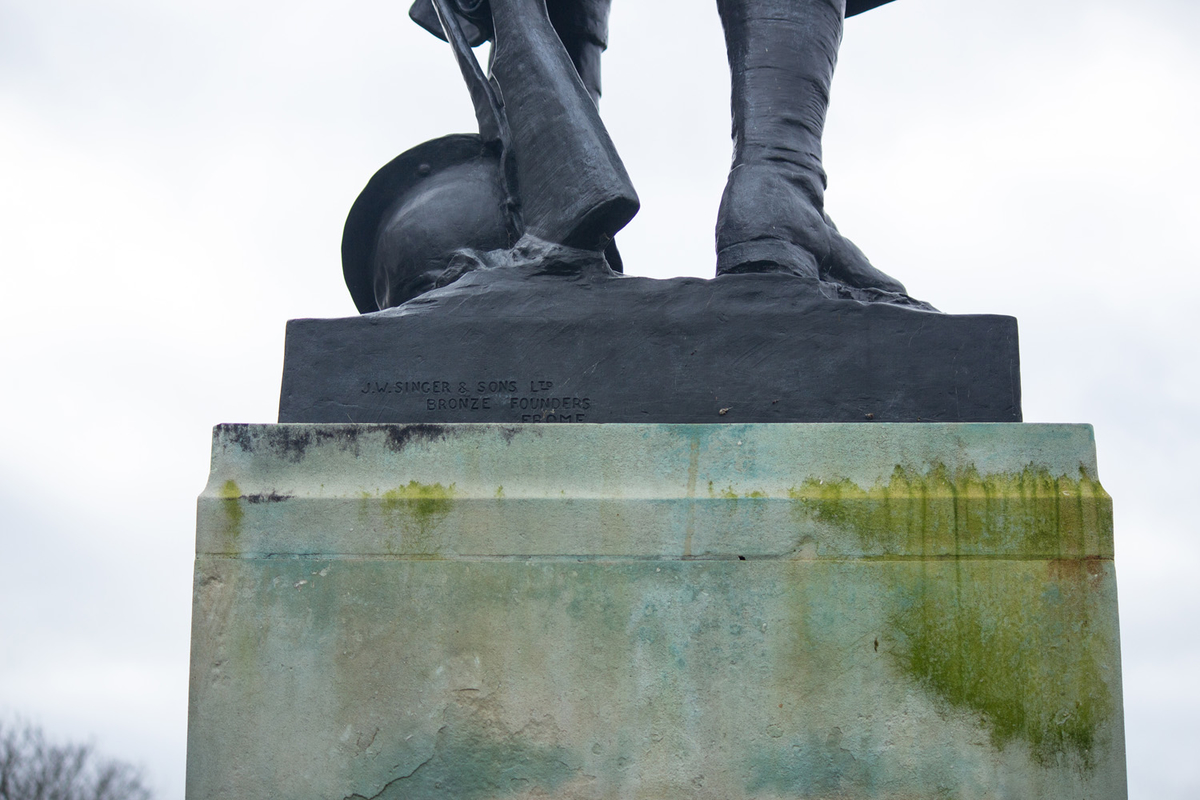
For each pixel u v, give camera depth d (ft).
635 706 9.32
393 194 12.50
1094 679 9.36
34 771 45.24
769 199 11.21
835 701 9.31
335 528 9.68
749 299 10.53
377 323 10.59
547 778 9.25
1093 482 9.71
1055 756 9.24
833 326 10.46
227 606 9.59
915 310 10.50
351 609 9.53
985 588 9.47
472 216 11.89
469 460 9.80
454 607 9.50
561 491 9.70
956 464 9.74
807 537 9.55
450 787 9.27
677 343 10.47
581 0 13.79
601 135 11.23
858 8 14.49
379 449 9.87
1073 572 9.50
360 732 9.37
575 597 9.48
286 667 9.48
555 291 10.64
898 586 9.47
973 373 10.37
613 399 10.39
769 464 9.75
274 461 9.89
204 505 9.77
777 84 11.79
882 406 10.31
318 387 10.51
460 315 10.59
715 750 9.25
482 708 9.36
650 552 9.54
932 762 9.23
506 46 11.79
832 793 9.20
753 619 9.43
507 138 12.01
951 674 9.35
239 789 9.34
